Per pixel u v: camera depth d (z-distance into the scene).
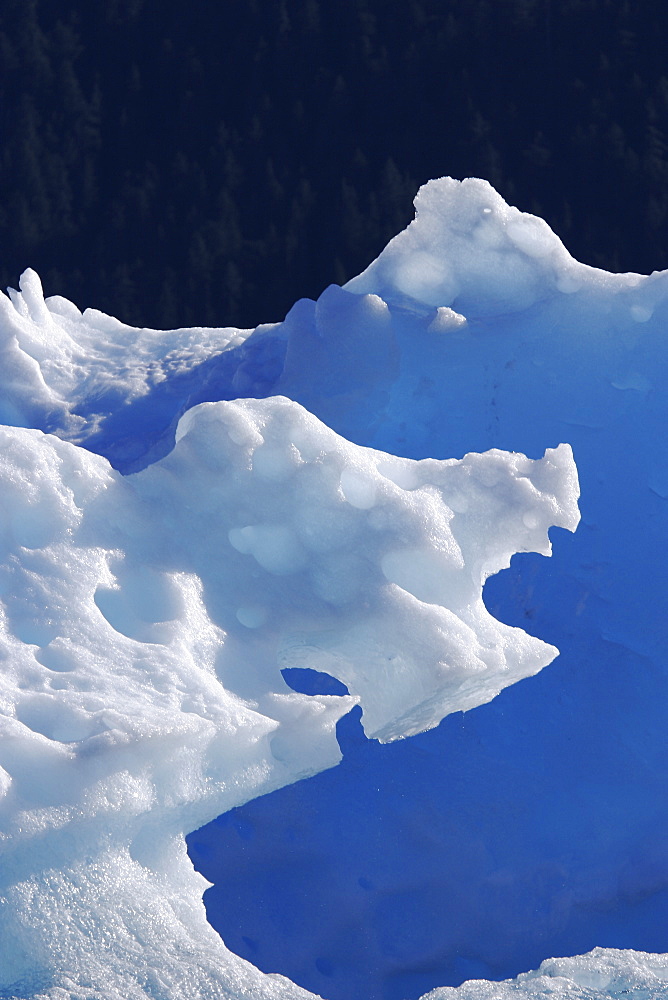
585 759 17.53
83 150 138.12
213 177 134.75
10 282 127.69
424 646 12.34
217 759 11.55
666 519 18.77
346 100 142.50
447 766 17.55
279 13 148.12
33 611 12.12
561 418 19.67
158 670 11.86
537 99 139.00
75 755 10.59
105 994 10.01
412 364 20.52
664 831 16.80
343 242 124.94
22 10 141.25
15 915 10.28
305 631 13.06
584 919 16.27
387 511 13.22
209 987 10.33
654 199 123.50
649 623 18.25
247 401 14.18
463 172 134.38
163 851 11.59
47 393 23.62
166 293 123.88
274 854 16.36
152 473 13.93
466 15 143.38
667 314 19.59
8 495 12.87
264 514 13.54
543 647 13.12
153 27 151.00
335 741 12.53
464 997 11.55
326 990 15.07
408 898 16.27
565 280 20.56
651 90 133.62
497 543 13.54
